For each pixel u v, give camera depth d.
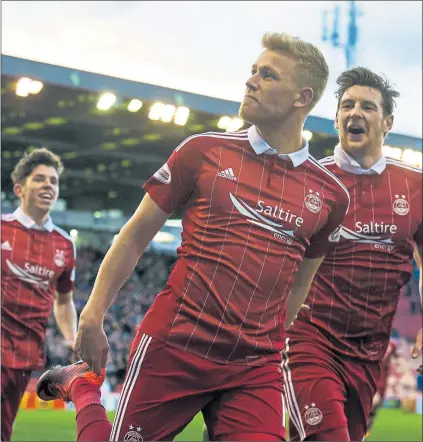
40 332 4.47
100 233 14.54
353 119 3.45
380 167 3.46
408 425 9.23
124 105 10.65
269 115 2.38
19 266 4.39
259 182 2.36
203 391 2.31
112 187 14.48
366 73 3.50
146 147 12.79
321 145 9.11
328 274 3.33
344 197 2.54
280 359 2.43
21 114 11.14
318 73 2.42
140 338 2.35
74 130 11.98
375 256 3.37
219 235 2.31
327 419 3.10
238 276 2.30
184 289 2.31
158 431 2.32
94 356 2.34
